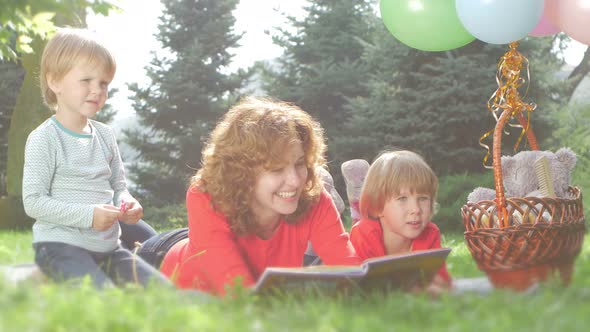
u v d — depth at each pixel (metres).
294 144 2.82
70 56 3.26
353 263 3.04
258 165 2.81
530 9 3.66
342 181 13.71
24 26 3.85
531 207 3.17
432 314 1.86
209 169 2.88
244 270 2.78
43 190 3.14
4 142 16.38
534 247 3.10
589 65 13.09
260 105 2.93
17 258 3.73
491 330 1.63
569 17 3.97
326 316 1.75
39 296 1.84
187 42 18.38
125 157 18.38
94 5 3.71
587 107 10.30
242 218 2.87
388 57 11.92
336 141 13.01
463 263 3.63
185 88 17.36
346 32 15.99
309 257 3.60
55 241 3.07
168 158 17.38
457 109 10.80
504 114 3.57
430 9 4.14
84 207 3.02
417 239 3.42
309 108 15.87
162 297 1.89
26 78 10.30
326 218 3.10
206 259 2.84
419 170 3.31
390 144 11.73
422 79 11.41
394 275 2.35
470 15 3.79
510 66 3.69
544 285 2.19
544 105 10.95
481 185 9.74
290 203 2.86
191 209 2.94
